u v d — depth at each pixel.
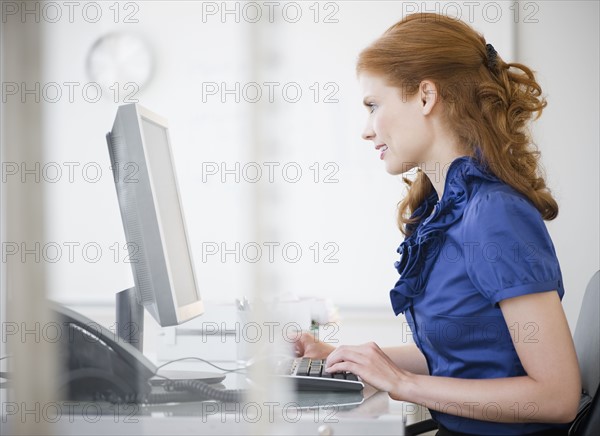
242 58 0.56
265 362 0.65
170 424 0.90
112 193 1.25
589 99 2.84
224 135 2.23
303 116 2.81
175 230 1.28
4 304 0.54
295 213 2.82
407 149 1.29
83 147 1.19
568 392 1.08
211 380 1.14
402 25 1.30
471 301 1.19
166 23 2.30
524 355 1.11
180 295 1.22
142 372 0.99
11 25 0.52
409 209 1.55
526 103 1.30
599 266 2.84
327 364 1.20
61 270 1.20
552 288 1.11
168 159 1.34
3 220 0.53
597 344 1.43
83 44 1.31
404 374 1.16
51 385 0.56
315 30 2.81
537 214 1.17
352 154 2.81
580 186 2.85
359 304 2.81
